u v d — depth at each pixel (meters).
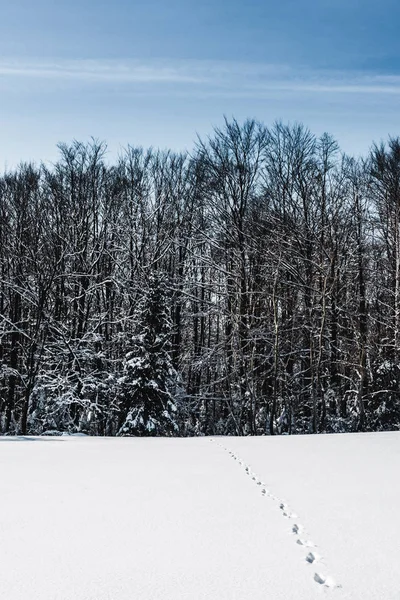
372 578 4.25
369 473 8.77
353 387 26.41
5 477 8.38
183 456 10.92
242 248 27.78
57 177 31.38
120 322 27.80
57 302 26.64
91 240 30.62
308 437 14.81
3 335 26.36
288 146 30.03
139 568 4.43
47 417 23.39
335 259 24.98
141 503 6.64
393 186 27.27
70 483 7.90
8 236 28.67
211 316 30.84
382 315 26.92
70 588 4.01
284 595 3.90
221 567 4.46
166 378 22.48
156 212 32.22
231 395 24.73
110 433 25.06
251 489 7.50
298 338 26.25
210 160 30.19
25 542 5.11
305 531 5.50
